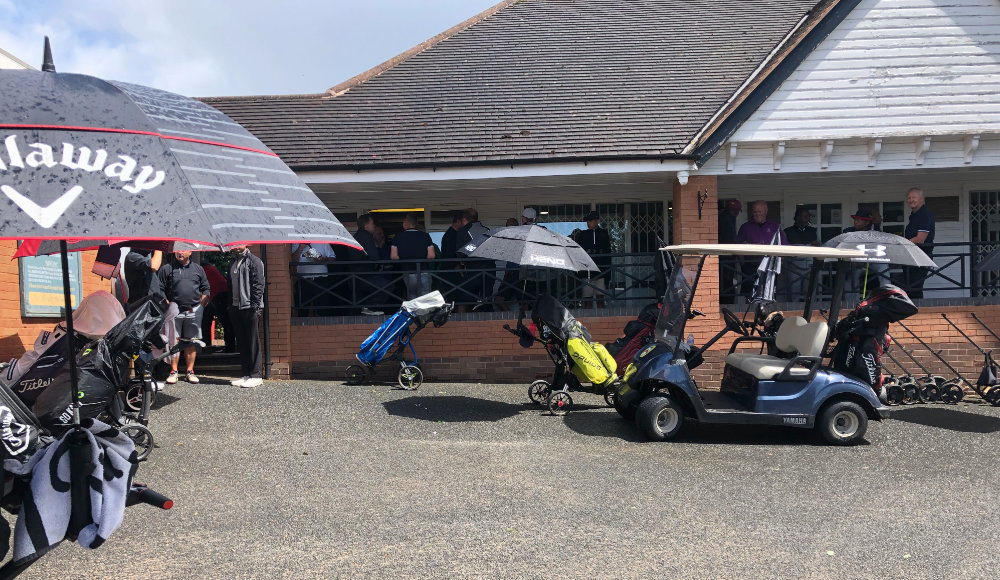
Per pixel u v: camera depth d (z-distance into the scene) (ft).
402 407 27.63
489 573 13.76
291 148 35.01
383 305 34.53
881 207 41.34
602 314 34.42
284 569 13.84
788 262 34.65
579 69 41.06
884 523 16.69
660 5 47.26
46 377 16.60
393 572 13.76
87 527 9.14
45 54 8.97
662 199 42.04
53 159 7.07
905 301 24.67
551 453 22.31
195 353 31.04
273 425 24.84
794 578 13.74
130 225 6.80
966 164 34.30
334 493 18.38
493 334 34.30
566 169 33.12
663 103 37.04
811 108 34.04
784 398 23.82
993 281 38.22
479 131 35.83
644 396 25.18
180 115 8.77
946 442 24.35
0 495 9.01
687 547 15.14
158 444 22.34
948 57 34.17
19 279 26.61
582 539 15.47
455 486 19.02
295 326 33.94
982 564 14.40
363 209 42.16
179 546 14.88
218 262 49.57
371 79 41.81
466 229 35.73
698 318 33.55
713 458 22.16
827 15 33.83
